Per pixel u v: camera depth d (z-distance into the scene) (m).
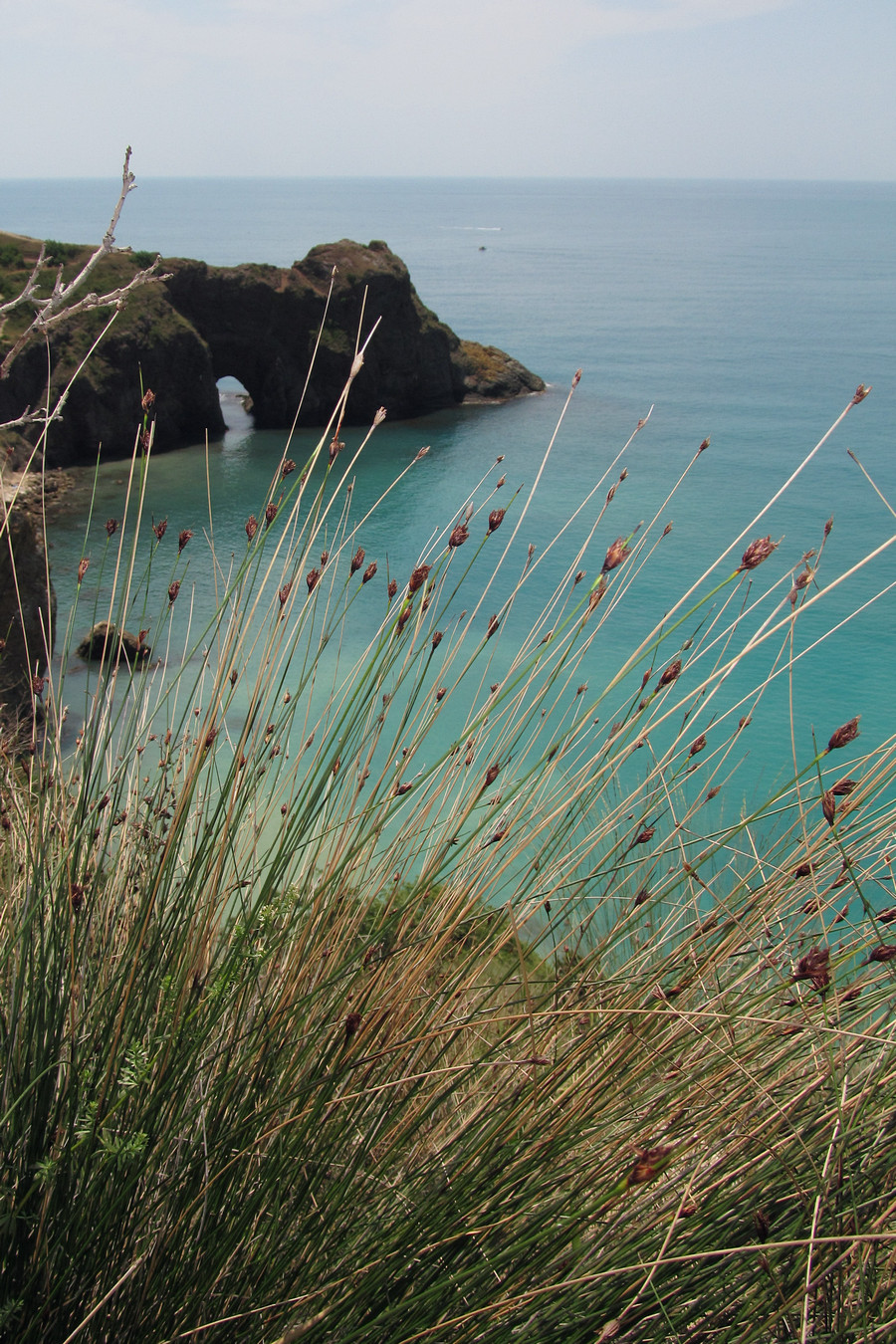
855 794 1.95
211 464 37.78
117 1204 1.66
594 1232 1.73
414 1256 1.66
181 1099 1.79
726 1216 1.58
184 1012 1.81
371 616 20.00
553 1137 1.76
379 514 31.50
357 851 2.11
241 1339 1.69
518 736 2.44
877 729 14.99
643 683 2.21
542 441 44.06
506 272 146.50
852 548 28.84
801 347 76.38
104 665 2.15
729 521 32.16
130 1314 1.76
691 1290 1.54
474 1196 1.74
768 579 25.30
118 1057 1.78
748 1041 1.84
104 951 2.03
